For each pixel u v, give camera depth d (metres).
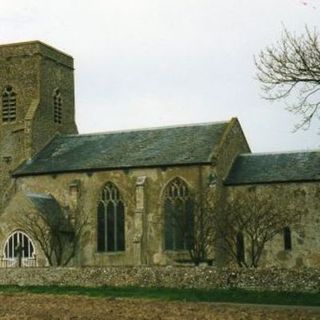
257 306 43.34
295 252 73.69
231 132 82.06
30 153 87.56
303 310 40.38
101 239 80.94
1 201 88.69
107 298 48.84
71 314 38.09
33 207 77.25
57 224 77.94
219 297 49.28
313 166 76.69
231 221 73.81
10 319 36.12
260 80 41.62
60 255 77.38
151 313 38.38
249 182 77.06
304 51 39.81
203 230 73.31
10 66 92.31
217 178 76.38
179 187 77.81
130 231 79.50
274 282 50.91
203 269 54.19
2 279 61.94
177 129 85.31
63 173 83.12
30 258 76.38
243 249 74.69
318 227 73.62
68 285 59.09
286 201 75.19
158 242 78.00
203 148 79.38
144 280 56.34
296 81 40.06
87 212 81.69
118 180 80.75
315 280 49.56
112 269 57.88
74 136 91.12
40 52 91.44
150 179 79.25
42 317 36.75
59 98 95.00
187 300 47.88
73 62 99.00
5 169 89.62
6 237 77.69
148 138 85.06
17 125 90.31
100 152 84.88
